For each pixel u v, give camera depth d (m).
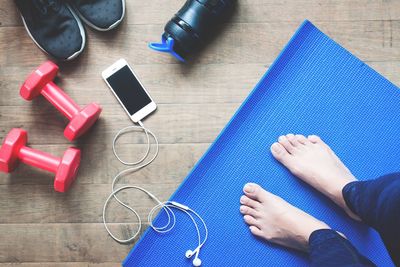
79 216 1.21
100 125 1.23
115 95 1.22
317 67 1.23
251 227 1.18
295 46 1.23
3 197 1.22
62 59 1.21
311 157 1.17
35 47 1.24
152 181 1.22
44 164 1.14
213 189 1.20
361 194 0.99
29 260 1.21
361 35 1.23
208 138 1.22
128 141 1.23
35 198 1.22
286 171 1.21
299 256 1.18
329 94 1.22
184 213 1.20
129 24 1.24
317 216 1.20
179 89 1.23
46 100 1.24
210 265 1.18
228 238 1.19
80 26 1.22
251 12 1.23
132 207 1.21
